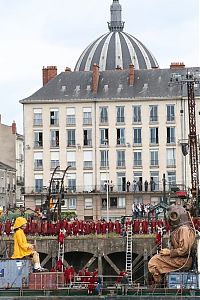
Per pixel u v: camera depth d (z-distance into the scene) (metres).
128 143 117.25
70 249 69.38
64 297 43.53
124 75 122.38
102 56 168.38
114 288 44.38
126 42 171.38
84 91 120.12
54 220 81.50
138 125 117.50
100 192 115.81
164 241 64.94
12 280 49.22
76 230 70.88
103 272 69.94
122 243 68.75
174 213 43.03
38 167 118.06
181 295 42.31
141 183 115.81
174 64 123.38
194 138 90.19
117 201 116.06
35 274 46.97
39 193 115.88
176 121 116.62
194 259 43.12
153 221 71.56
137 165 116.94
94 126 118.12
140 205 100.12
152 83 120.38
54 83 121.94
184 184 114.06
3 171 137.75
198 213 70.69
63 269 62.12
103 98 118.06
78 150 117.94
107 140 117.81
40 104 118.94
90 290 44.78
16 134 152.75
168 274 42.78
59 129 118.56
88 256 71.00
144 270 65.81
